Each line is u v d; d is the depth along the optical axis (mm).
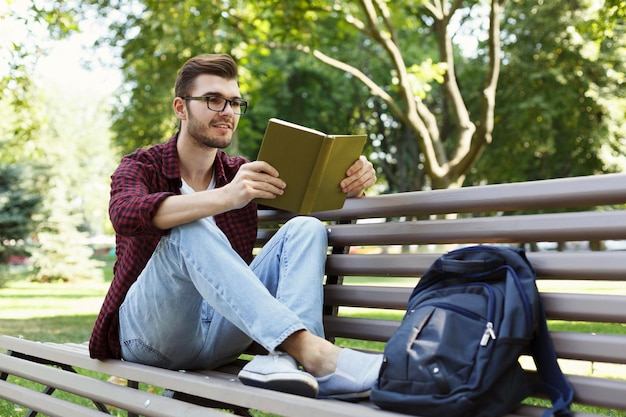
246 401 1802
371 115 26312
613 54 18469
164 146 2689
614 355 1755
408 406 1682
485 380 1627
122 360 2443
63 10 10961
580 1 18844
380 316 9320
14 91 10805
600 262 1839
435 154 13250
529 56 19766
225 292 2082
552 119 20547
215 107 2582
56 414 2467
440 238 2246
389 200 2420
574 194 1935
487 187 2139
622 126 19688
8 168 20922
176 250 2188
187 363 2473
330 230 2611
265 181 2201
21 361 2842
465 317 1729
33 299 14055
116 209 2301
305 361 2012
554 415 1658
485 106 12258
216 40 13031
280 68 22125
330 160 2291
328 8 12289
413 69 12055
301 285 2240
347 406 1705
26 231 21188
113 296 2461
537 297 1770
